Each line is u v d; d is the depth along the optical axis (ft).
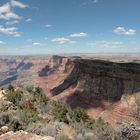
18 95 108.27
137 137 32.86
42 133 53.26
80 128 78.54
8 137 38.19
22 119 60.23
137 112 33.99
